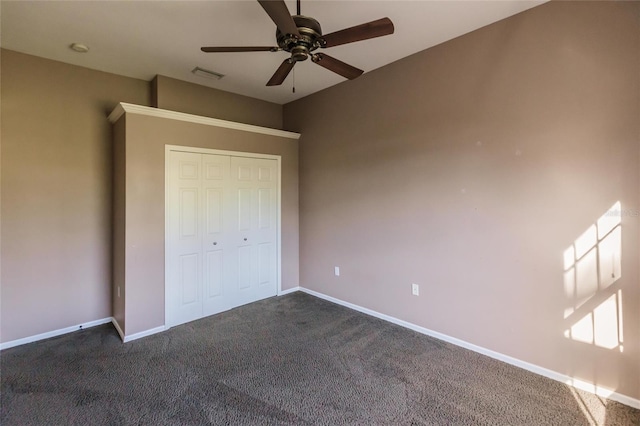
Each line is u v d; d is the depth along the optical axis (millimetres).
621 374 2119
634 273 2061
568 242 2303
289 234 4492
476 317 2791
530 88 2441
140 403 2141
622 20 2057
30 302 3088
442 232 2992
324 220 4191
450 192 2924
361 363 2639
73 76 3307
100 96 3461
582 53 2207
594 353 2217
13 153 3002
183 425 1941
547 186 2383
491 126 2652
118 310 3303
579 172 2244
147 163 3180
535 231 2447
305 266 4516
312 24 1915
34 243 3111
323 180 4180
